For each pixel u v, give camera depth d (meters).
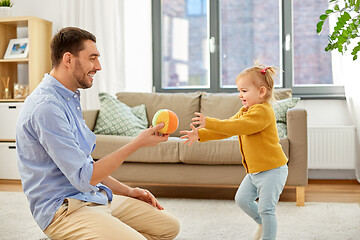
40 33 4.10
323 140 3.68
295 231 2.15
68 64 1.47
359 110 3.56
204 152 2.80
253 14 4.14
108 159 1.43
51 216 1.43
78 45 1.46
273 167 1.77
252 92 1.84
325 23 4.02
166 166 2.91
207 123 1.68
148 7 4.10
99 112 3.42
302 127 2.71
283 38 4.03
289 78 4.02
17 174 3.92
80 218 1.41
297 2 4.06
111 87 4.12
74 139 1.41
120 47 4.12
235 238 2.04
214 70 4.16
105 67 4.12
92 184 1.41
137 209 1.70
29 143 1.42
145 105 3.61
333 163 3.68
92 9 4.15
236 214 2.52
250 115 1.75
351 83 3.62
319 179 3.84
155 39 4.24
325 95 3.89
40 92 1.44
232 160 2.77
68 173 1.37
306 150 2.70
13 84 4.35
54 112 1.37
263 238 1.77
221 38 4.20
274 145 1.81
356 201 2.89
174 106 3.55
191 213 2.56
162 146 2.87
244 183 1.90
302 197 2.73
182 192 3.22
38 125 1.36
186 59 4.31
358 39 3.49
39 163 1.44
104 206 1.53
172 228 1.75
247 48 4.17
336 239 2.01
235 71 4.20
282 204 2.79
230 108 3.45
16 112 3.92
